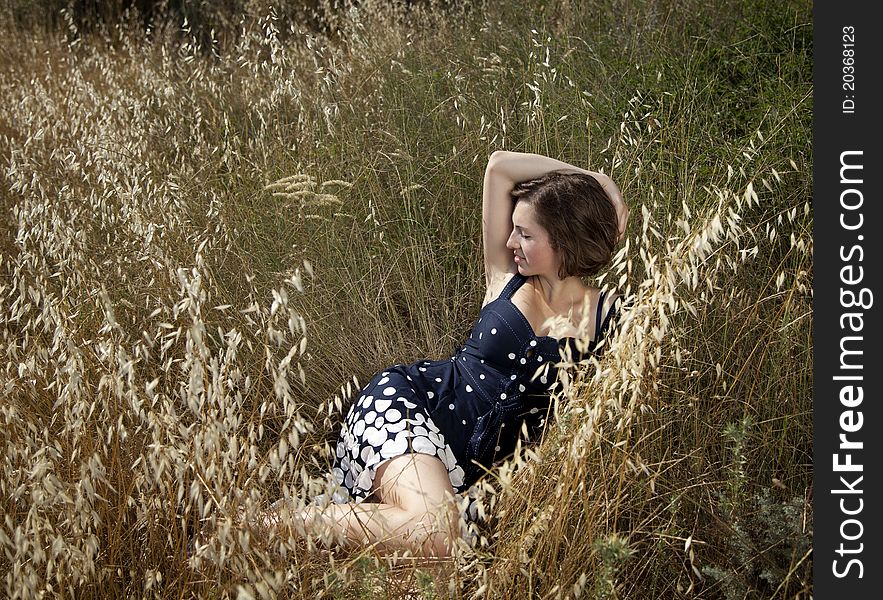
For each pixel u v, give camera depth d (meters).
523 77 4.69
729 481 2.28
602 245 2.64
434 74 4.88
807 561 2.20
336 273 3.72
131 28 7.46
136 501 2.36
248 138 4.62
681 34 5.12
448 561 2.14
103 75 5.70
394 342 3.56
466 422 2.64
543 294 2.72
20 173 4.00
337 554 2.35
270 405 2.36
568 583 2.12
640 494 2.38
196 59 6.29
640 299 2.24
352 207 4.06
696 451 2.51
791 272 3.11
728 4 5.24
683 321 2.81
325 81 4.87
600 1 5.67
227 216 3.94
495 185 2.84
